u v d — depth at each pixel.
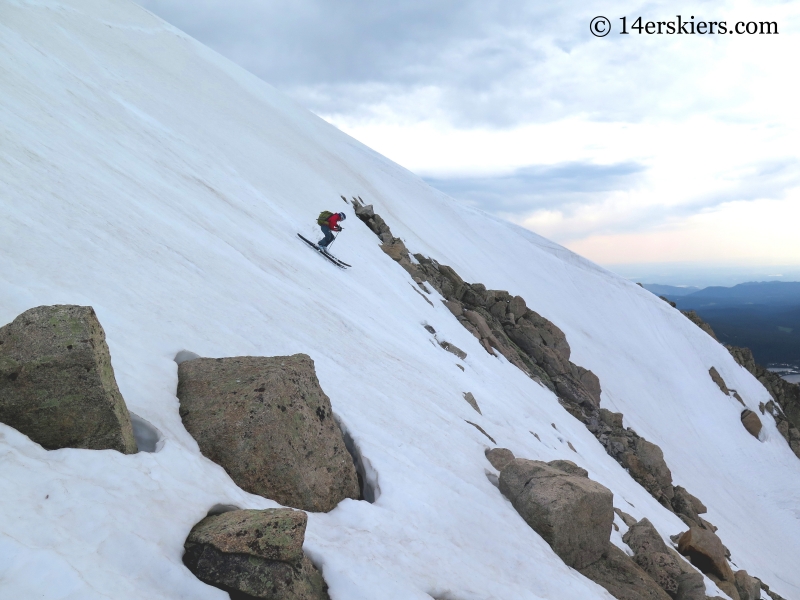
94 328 4.56
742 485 55.09
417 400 11.64
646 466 32.44
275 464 5.77
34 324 4.37
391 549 5.73
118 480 4.14
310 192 32.62
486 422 14.26
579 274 81.38
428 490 7.52
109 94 20.06
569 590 7.06
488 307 41.44
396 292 24.14
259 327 9.48
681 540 14.40
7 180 7.74
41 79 14.94
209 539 3.99
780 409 75.69
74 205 8.65
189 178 17.14
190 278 9.41
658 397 62.22
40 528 3.30
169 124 23.44
